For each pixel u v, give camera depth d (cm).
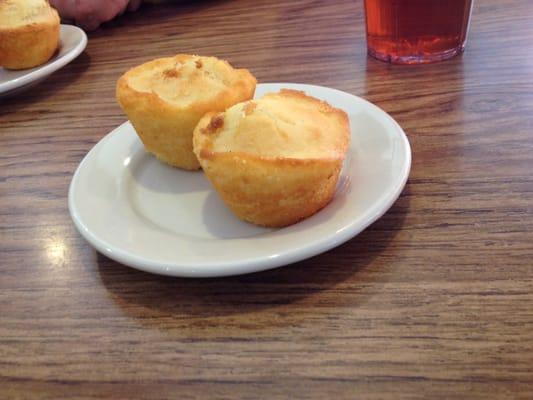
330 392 18
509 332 19
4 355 20
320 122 26
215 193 27
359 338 19
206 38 45
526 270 21
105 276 23
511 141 27
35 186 29
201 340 20
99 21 49
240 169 23
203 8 52
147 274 23
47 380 19
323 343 19
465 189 25
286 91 28
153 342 20
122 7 49
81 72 42
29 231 26
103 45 46
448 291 20
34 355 20
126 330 21
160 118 28
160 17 51
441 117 30
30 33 39
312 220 23
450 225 23
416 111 31
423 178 26
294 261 21
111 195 26
